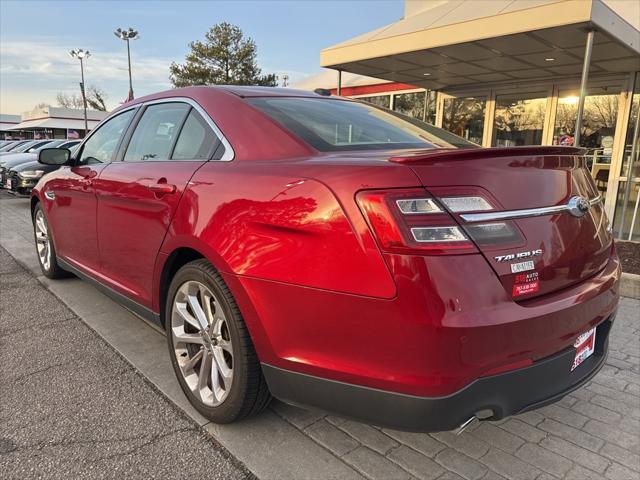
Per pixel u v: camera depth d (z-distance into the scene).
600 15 5.29
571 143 8.54
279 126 2.39
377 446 2.29
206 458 2.18
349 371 1.79
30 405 2.58
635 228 7.93
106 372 2.95
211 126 2.64
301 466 2.14
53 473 2.06
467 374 1.65
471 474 2.11
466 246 1.67
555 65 7.56
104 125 3.91
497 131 9.51
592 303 2.03
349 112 2.88
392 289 1.65
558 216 1.97
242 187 2.16
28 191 10.27
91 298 4.30
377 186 1.71
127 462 2.14
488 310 1.66
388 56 7.22
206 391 2.46
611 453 2.29
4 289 4.55
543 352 1.82
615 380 3.02
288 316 1.93
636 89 7.75
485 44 6.32
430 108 10.55
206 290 2.37
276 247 1.95
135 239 2.89
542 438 2.40
